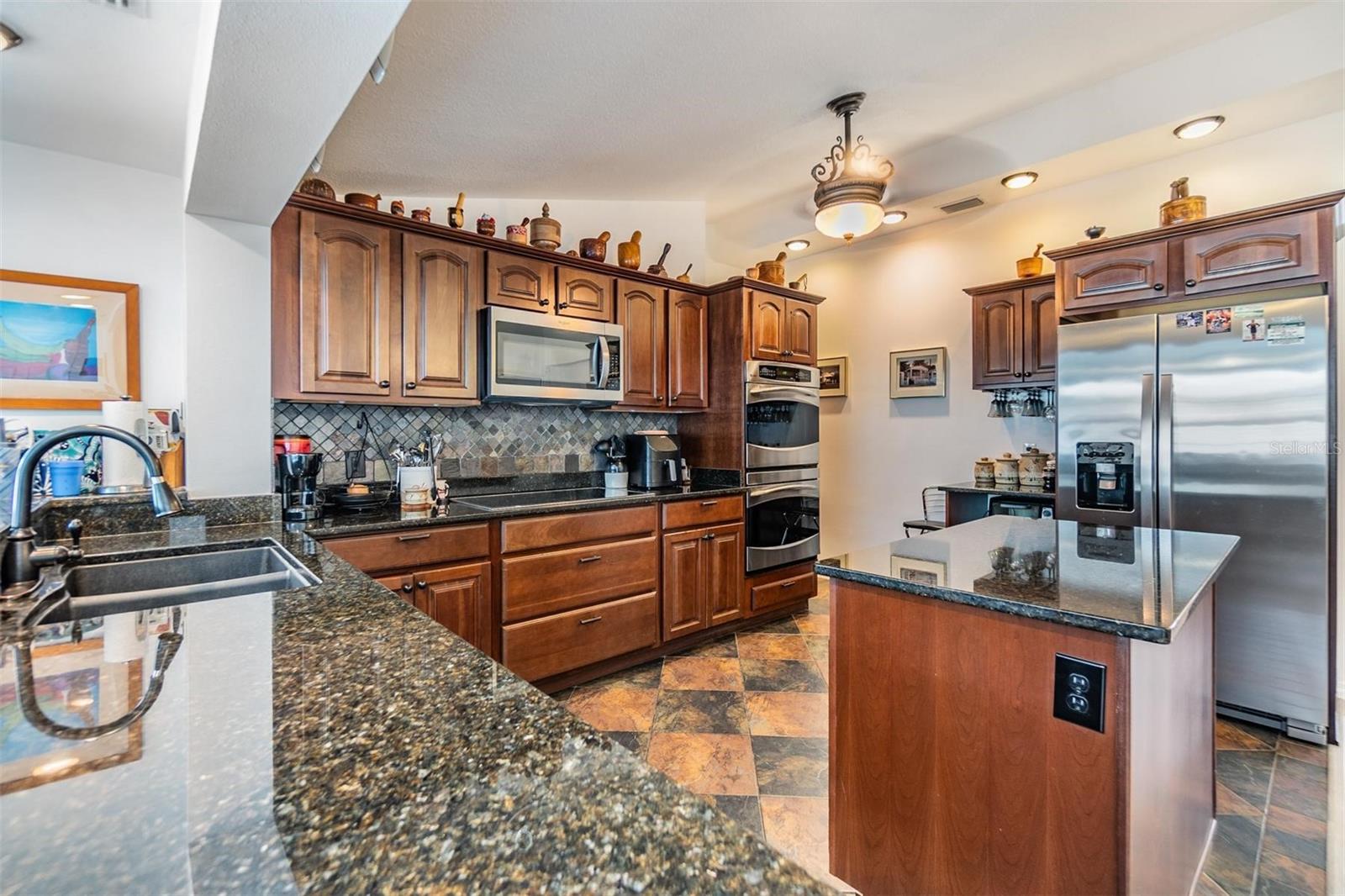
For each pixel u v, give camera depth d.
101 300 2.60
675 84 2.37
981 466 3.84
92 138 2.42
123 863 0.41
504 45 1.98
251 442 2.22
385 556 2.27
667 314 3.59
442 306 2.72
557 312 3.09
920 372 4.30
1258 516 2.41
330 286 2.42
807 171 3.49
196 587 1.60
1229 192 2.97
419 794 0.51
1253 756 2.20
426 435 2.99
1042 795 1.16
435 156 2.68
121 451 2.04
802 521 3.92
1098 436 2.78
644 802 0.50
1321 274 2.34
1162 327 2.63
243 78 1.32
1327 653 2.28
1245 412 2.44
